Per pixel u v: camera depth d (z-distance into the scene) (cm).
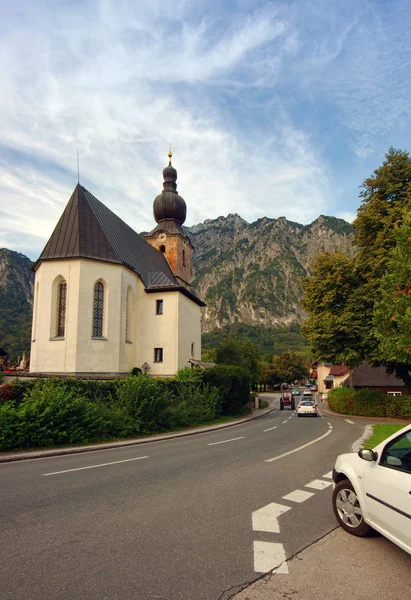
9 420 1454
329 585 427
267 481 897
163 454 1324
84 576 439
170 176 5481
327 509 690
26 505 712
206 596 400
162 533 569
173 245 5178
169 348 3697
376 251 2855
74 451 1453
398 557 498
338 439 1739
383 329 2273
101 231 3431
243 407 3628
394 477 489
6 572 449
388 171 3048
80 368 3047
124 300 3431
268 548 520
